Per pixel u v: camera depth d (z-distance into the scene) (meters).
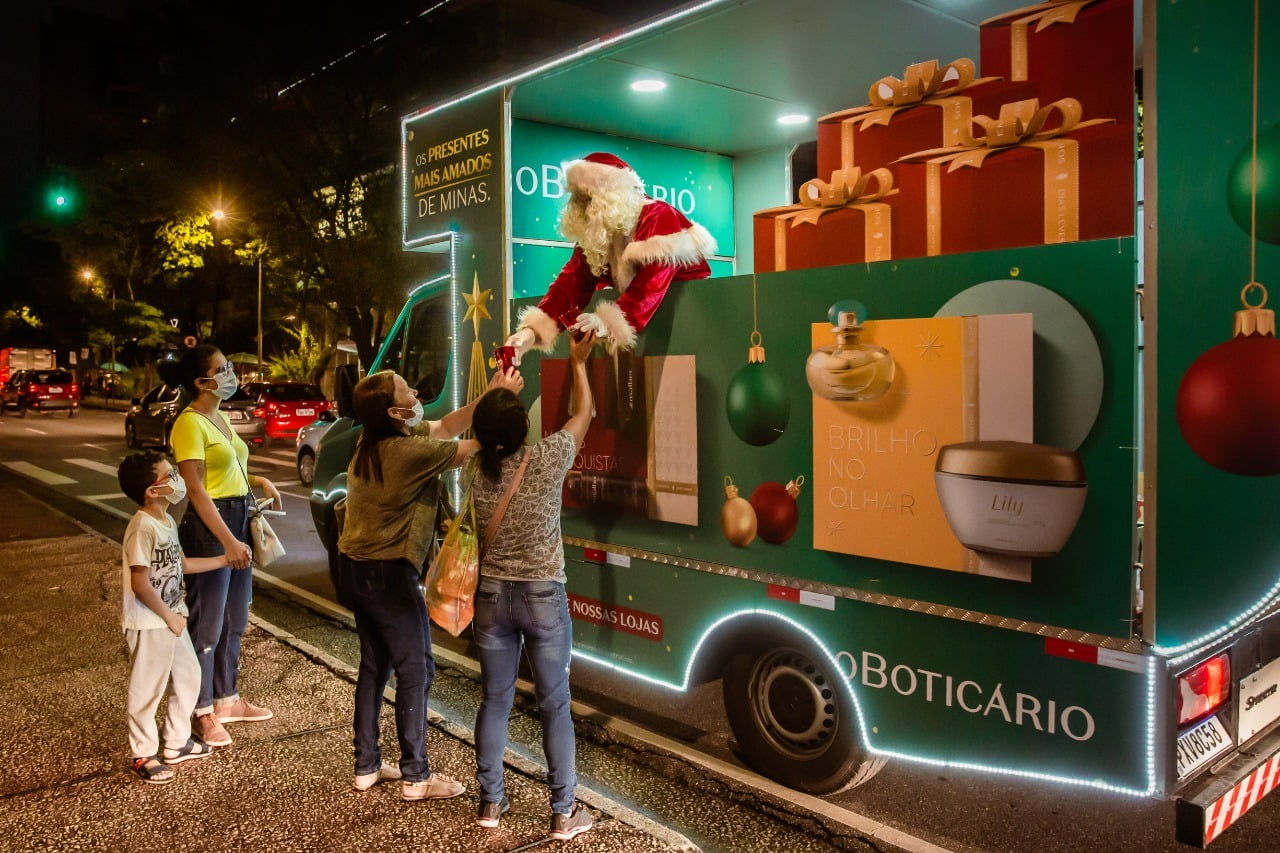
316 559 9.58
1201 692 2.96
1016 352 3.03
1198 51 2.68
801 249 3.83
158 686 4.04
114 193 25.41
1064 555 2.99
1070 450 2.94
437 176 5.63
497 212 5.19
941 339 3.20
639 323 4.04
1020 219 3.17
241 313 42.50
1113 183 2.98
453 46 18.55
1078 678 3.00
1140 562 2.87
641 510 4.30
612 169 4.27
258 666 5.58
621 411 4.37
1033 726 3.11
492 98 5.19
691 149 6.83
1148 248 2.78
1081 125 3.07
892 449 3.36
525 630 3.45
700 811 3.98
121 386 42.12
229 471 4.45
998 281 3.07
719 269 7.04
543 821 3.64
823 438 3.58
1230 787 2.93
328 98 18.27
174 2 18.84
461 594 3.43
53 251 50.69
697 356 4.01
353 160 18.70
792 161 6.79
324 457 7.39
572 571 4.68
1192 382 2.71
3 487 14.51
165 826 3.61
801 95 5.62
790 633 3.84
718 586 4.03
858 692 3.59
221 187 18.91
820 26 4.55
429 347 6.22
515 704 5.25
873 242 3.61
